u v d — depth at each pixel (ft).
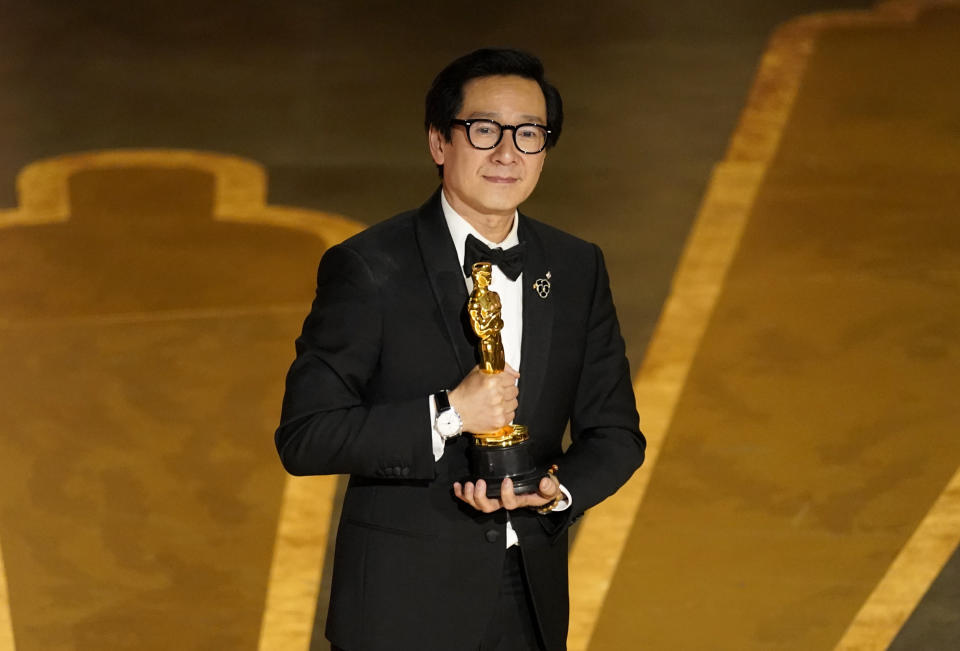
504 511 31.91
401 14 138.51
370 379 32.48
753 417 67.87
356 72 124.06
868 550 57.06
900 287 82.23
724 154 103.65
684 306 80.28
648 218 92.99
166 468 64.03
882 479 62.44
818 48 123.44
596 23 133.80
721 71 120.06
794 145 104.58
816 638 51.29
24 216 95.30
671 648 50.70
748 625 52.11
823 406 68.80
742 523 59.21
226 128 112.27
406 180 101.86
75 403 69.92
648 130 108.58
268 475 63.57
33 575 55.77
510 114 31.27
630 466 33.76
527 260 33.09
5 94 119.44
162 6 141.49
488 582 31.78
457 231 32.60
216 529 59.16
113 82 122.11
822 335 76.28
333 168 104.06
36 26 134.92
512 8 139.33
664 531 58.65
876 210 93.20
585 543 57.77
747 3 136.87
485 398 30.30
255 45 130.82
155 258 88.02
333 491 62.28
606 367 34.42
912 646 50.70
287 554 57.31
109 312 80.43
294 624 52.37
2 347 75.92
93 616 52.90
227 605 53.62
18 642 51.24
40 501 61.36
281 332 77.66
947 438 65.82
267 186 100.73
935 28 127.44
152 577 55.57
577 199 96.32
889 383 71.05
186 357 74.64
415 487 31.99
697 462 63.98
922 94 112.78
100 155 107.04
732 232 90.43
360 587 32.14
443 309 31.96
